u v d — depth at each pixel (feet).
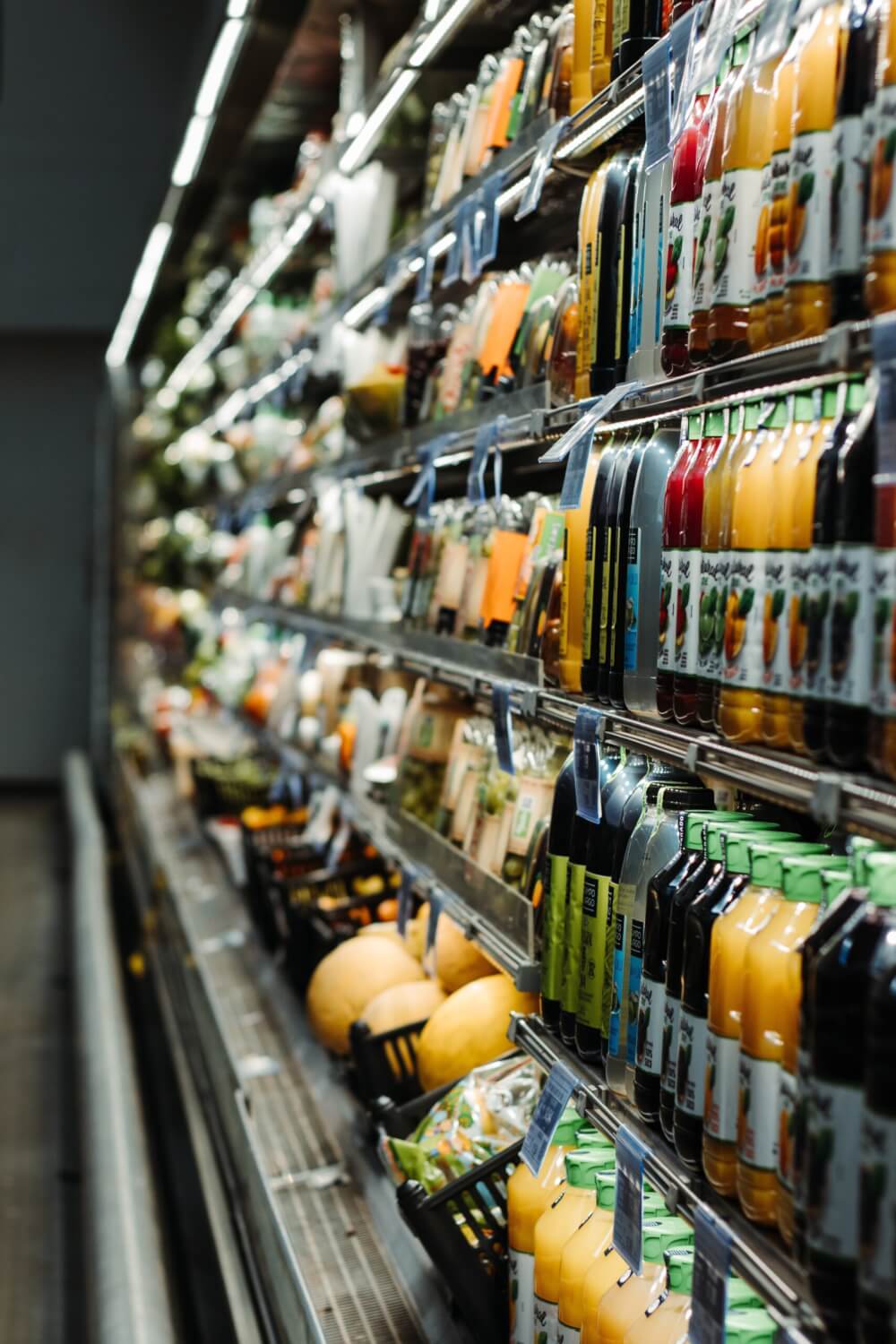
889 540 3.45
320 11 11.93
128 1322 7.95
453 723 9.25
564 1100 5.54
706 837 4.60
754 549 4.17
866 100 3.62
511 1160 6.27
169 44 27.91
